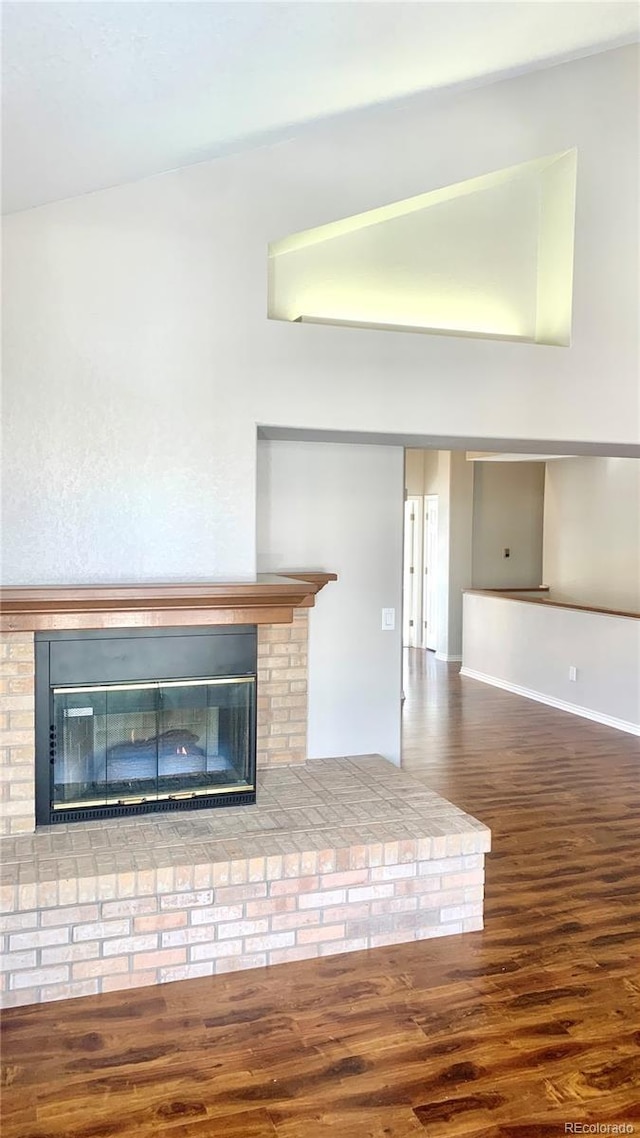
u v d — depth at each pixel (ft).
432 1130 7.11
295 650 13.16
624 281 13.92
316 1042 8.32
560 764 17.97
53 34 6.01
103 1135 7.05
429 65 10.34
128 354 11.19
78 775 10.80
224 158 11.49
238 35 7.01
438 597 32.30
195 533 11.55
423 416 12.70
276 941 9.85
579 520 25.89
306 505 13.70
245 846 10.01
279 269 12.98
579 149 13.50
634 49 13.78
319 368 12.12
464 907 10.62
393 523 14.24
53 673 10.59
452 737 20.25
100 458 11.12
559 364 13.51
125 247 11.13
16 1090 7.60
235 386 11.69
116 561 11.24
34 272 10.78
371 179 12.24
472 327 14.10
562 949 10.19
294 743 13.30
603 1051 8.20
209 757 11.38
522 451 15.48
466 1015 8.79
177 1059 8.05
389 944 10.32
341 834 10.44
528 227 14.40
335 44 8.13
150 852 9.80
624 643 20.92
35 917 8.95
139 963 9.34
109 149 9.23
